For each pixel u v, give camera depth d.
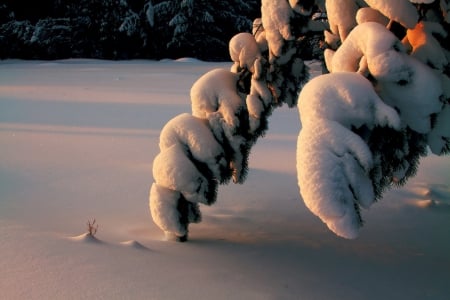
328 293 3.61
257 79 4.45
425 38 3.51
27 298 3.15
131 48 39.97
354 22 3.75
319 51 4.74
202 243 4.62
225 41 40.75
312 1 4.11
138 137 9.38
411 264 4.39
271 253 4.43
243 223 5.51
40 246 3.98
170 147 4.56
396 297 3.64
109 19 38.16
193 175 4.50
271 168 7.70
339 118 3.21
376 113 3.21
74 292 3.24
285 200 6.36
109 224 5.03
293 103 4.75
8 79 19.62
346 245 4.86
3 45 38.38
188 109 12.66
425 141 3.53
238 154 4.56
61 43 39.16
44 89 16.30
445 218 5.91
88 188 6.31
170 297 3.27
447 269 4.29
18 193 5.91
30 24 38.78
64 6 39.72
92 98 14.23
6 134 9.36
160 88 16.98
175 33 38.22
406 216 5.97
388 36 3.29
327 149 3.13
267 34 4.32
